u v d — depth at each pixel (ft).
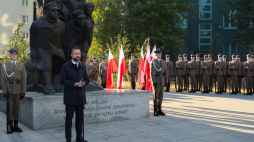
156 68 24.18
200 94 45.62
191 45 105.91
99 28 91.40
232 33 103.60
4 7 102.83
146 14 86.58
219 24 104.17
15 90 17.79
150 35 89.10
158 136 16.35
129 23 91.97
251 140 15.38
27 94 21.06
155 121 21.34
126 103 22.04
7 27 103.19
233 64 45.75
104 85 51.67
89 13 24.81
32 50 21.42
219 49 104.63
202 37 105.50
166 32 90.43
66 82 14.29
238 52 102.94
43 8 22.63
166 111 26.76
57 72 23.65
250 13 74.02
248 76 44.27
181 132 17.43
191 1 104.53
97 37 92.27
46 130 18.07
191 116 23.75
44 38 20.68
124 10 92.17
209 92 49.98
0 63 36.76
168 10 84.23
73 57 14.75
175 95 43.70
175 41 88.07
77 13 22.63
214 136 16.34
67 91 14.51
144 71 37.42
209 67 47.55
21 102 20.68
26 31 104.88
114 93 21.39
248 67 44.37
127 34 90.02
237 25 74.13
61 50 22.33
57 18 21.67
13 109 18.06
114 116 21.36
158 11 86.84
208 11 104.68
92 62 50.90
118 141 15.21
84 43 23.95
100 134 16.89
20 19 104.63
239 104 32.04
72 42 23.73
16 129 17.78
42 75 20.81
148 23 89.20
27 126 19.33
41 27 20.53
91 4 24.85
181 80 50.49
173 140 15.38
